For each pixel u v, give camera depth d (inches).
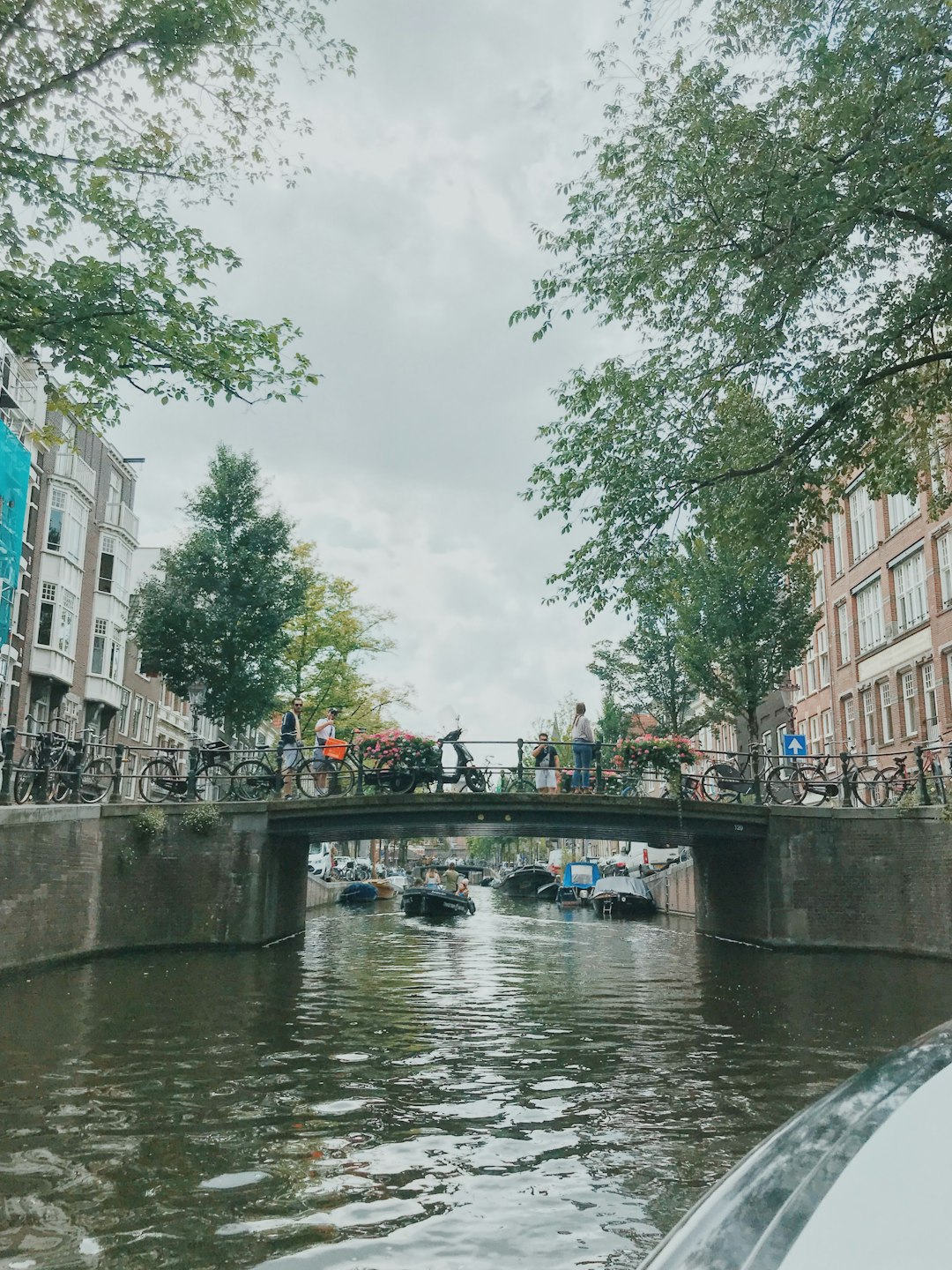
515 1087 309.7
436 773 815.7
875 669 1290.6
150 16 387.5
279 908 847.1
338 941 885.8
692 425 520.7
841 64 408.8
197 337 422.3
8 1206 202.1
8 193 403.9
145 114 412.5
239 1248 181.5
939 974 615.5
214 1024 412.8
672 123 460.1
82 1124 260.1
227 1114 273.1
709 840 967.6
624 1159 236.1
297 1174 223.5
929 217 437.1
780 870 803.4
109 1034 383.9
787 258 436.1
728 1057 359.6
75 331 405.1
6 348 983.6
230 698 1057.5
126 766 901.8
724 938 961.5
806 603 1053.8
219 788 845.8
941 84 402.6
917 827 743.1
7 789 600.4
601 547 530.0
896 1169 37.7
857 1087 47.7
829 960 711.1
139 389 433.4
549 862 3065.9
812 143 437.4
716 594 1036.5
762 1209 37.9
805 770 853.2
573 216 501.0
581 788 836.0
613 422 527.2
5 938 542.6
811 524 555.5
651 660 1223.5
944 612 1079.6
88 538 1460.4
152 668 1080.2
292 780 835.4
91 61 395.9
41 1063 330.6
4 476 1055.0
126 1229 190.2
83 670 1439.5
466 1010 474.6
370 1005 481.7
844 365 498.6
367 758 840.3
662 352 524.4
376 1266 174.7
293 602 1102.4
